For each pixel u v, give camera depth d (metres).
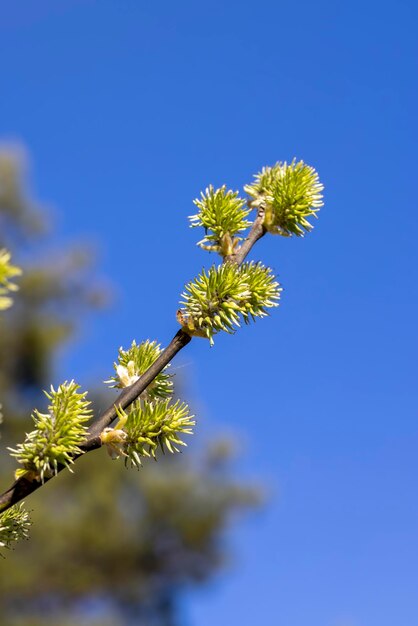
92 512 18.73
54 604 18.95
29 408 19.34
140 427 1.79
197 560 20.70
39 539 18.03
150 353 2.07
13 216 21.77
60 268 21.36
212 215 2.10
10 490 1.63
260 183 2.33
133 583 19.62
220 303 1.91
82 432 1.68
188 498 20.09
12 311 20.38
